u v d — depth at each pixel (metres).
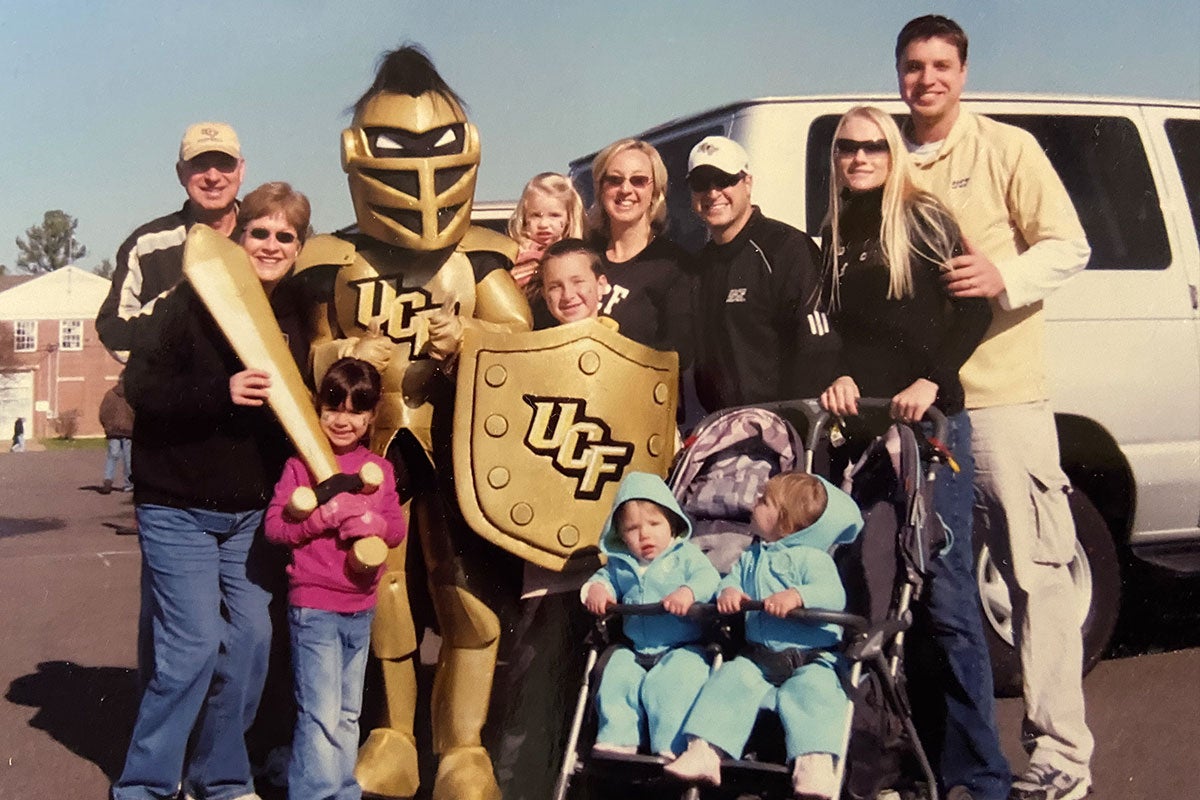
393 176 4.26
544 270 4.39
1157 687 6.04
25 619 8.27
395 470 4.39
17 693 6.32
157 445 4.28
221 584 4.42
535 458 4.20
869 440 4.47
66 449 31.81
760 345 4.64
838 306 4.55
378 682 4.52
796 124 5.64
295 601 4.08
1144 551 6.26
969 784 4.38
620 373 4.28
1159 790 4.80
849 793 3.78
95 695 6.29
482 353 4.19
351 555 4.04
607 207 4.96
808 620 3.64
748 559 3.89
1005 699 5.82
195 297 4.23
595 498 4.24
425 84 4.32
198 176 4.62
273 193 4.45
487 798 4.27
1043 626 4.73
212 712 4.41
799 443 4.26
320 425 4.18
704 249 4.86
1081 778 4.66
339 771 4.08
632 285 4.88
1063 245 4.65
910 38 4.83
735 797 3.80
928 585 4.35
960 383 4.51
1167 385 6.10
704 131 5.84
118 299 4.53
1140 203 6.24
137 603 8.86
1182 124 6.49
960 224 4.78
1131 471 6.04
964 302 4.44
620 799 3.85
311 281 4.48
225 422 4.27
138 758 4.35
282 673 4.84
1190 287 6.22
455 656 4.40
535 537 4.18
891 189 4.46
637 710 3.78
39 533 13.26
